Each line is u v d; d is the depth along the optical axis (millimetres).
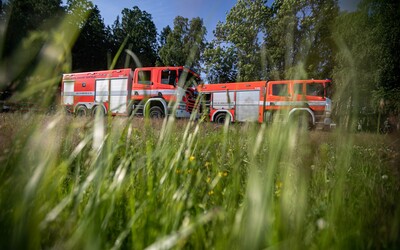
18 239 537
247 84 11984
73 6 680
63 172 932
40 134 761
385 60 9609
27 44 618
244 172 1470
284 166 729
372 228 909
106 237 817
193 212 1013
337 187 884
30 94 652
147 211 879
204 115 1609
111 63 1040
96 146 1000
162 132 1320
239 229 631
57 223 778
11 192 690
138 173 1333
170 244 598
